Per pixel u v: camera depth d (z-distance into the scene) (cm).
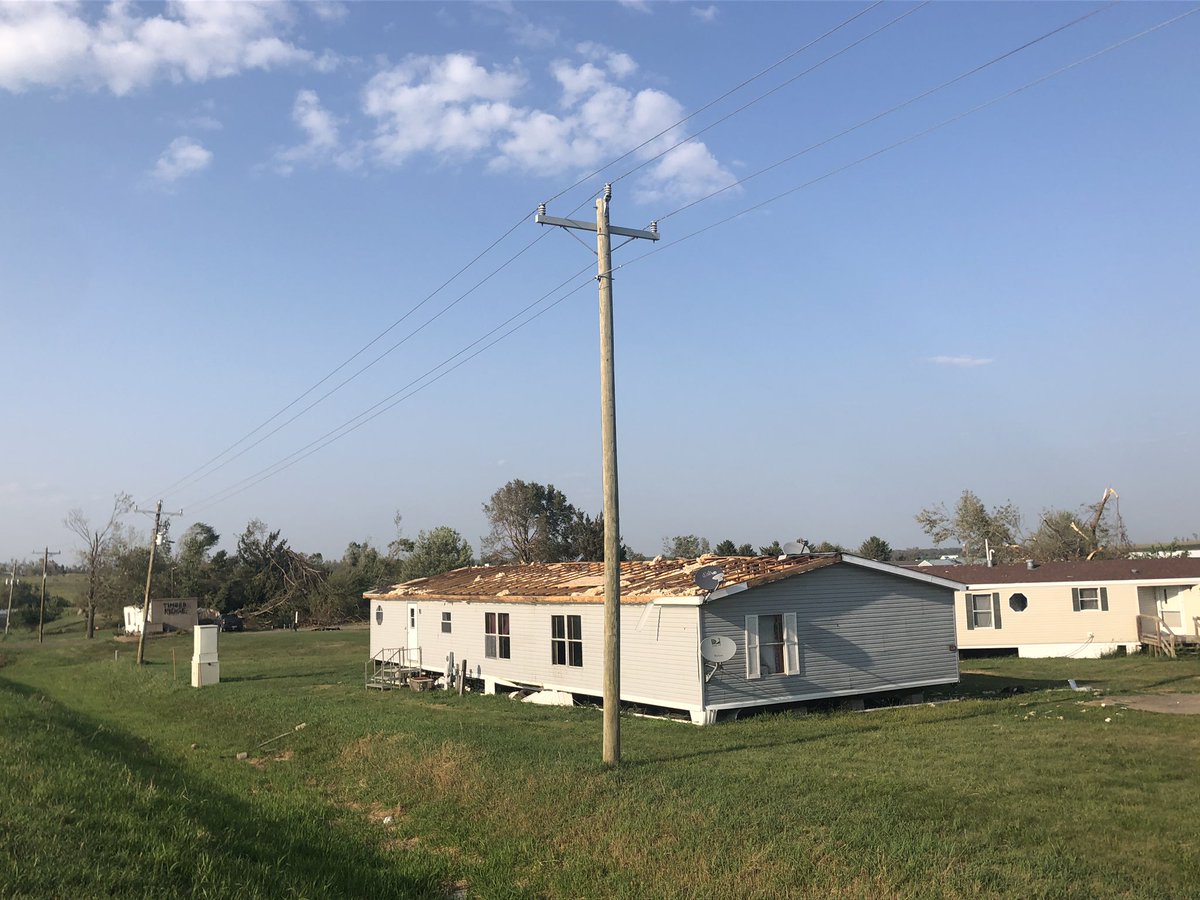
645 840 971
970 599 3653
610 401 1412
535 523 8538
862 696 2117
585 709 2152
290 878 866
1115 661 3133
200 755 1783
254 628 7675
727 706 1897
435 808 1220
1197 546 6091
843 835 946
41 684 3719
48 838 855
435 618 2997
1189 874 828
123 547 7900
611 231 1452
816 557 2114
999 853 891
